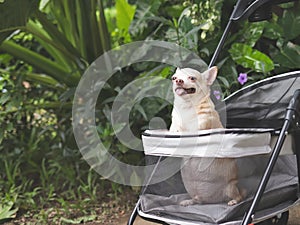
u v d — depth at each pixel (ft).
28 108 12.04
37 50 13.48
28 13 10.95
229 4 11.48
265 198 8.47
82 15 11.89
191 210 8.23
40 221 10.52
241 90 9.48
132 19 12.17
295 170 8.98
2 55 12.79
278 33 11.23
